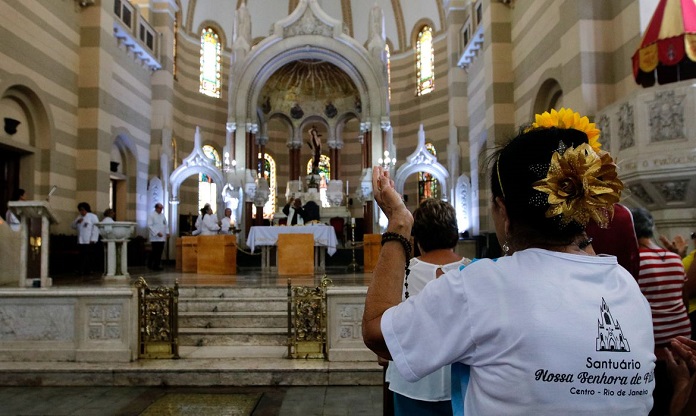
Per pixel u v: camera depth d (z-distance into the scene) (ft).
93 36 53.67
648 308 4.58
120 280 35.91
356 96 74.02
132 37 61.93
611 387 4.04
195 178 82.53
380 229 62.44
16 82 43.21
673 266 10.00
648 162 22.95
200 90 85.25
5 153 45.42
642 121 23.71
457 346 4.30
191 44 83.87
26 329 19.74
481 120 63.41
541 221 4.64
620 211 8.30
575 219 4.44
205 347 22.24
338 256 55.42
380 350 4.93
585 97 32.35
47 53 47.78
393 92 91.61
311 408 15.90
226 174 63.87
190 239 46.16
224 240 40.47
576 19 33.14
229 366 18.66
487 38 53.67
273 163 93.97
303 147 94.48
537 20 44.45
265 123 74.38
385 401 11.88
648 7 29.55
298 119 76.02
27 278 28.12
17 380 18.47
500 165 5.06
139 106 67.10
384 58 66.03
